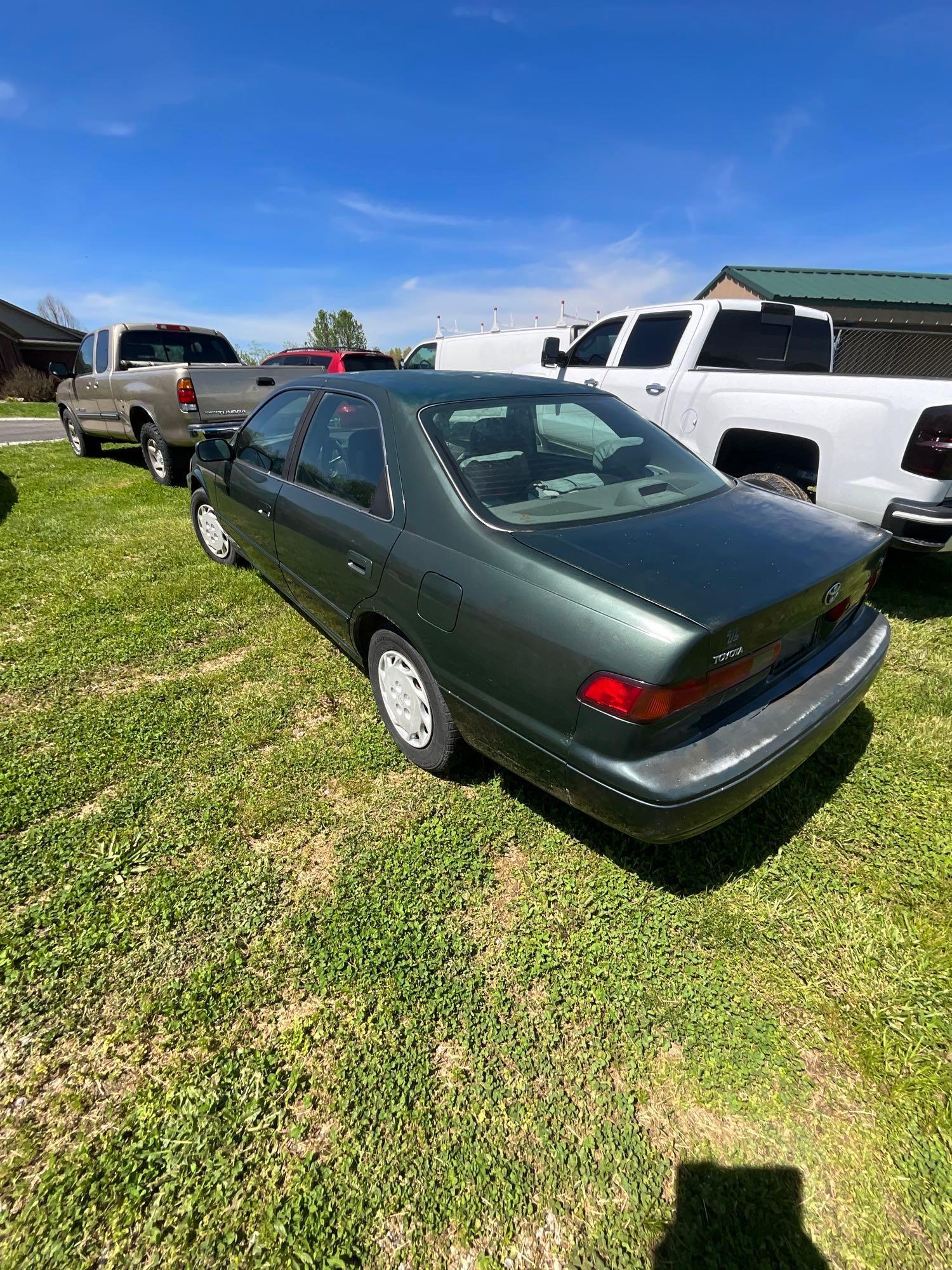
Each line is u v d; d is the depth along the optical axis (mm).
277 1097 1675
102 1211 1460
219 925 2129
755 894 2262
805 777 2781
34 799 2635
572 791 2016
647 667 1745
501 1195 1500
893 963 2035
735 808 1979
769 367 5836
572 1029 1844
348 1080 1712
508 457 2596
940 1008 1907
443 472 2449
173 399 6859
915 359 15930
